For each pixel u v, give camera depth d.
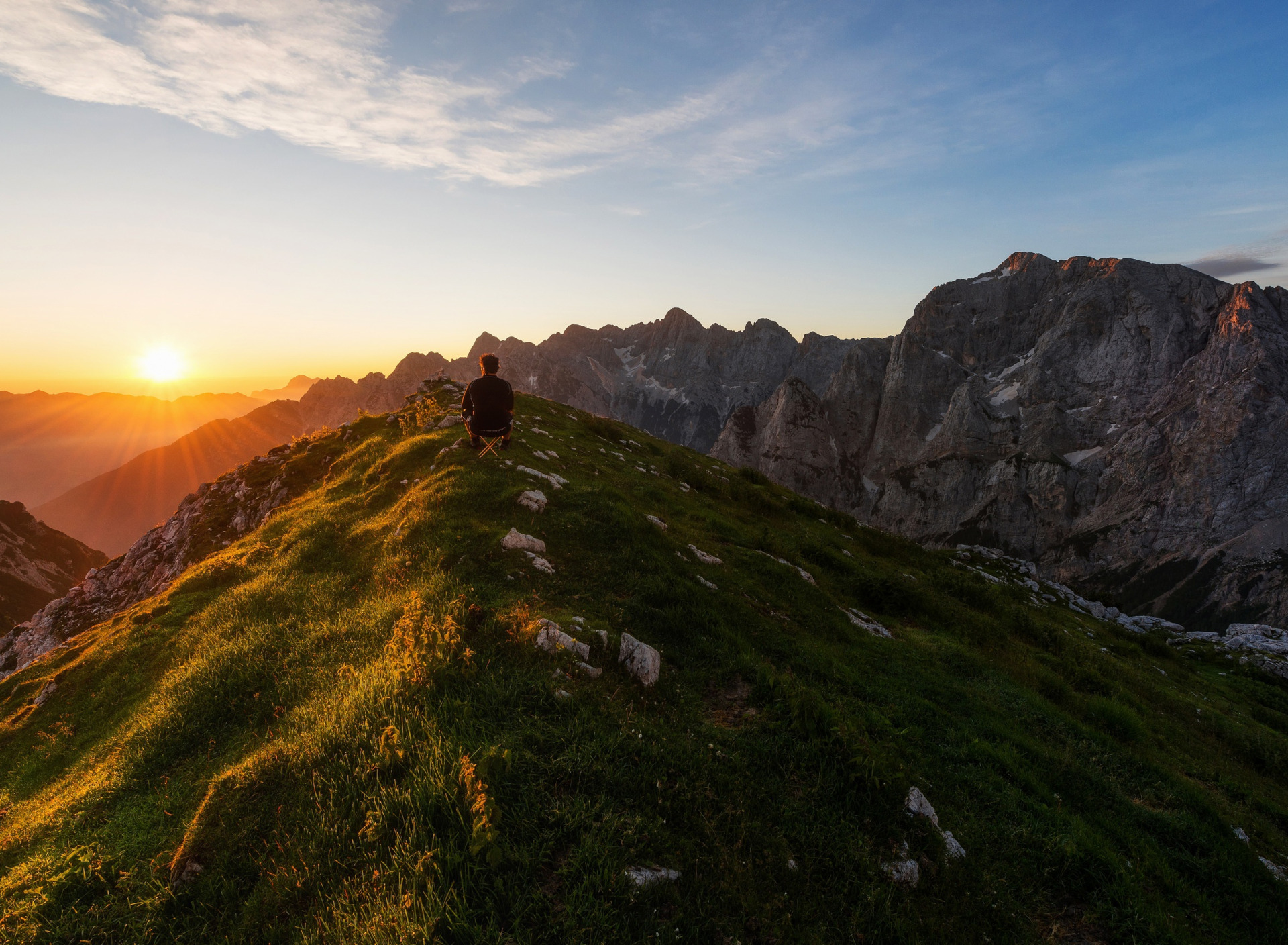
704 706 3.17
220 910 1.98
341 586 4.63
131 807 2.82
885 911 2.16
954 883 2.46
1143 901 2.62
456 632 3.00
